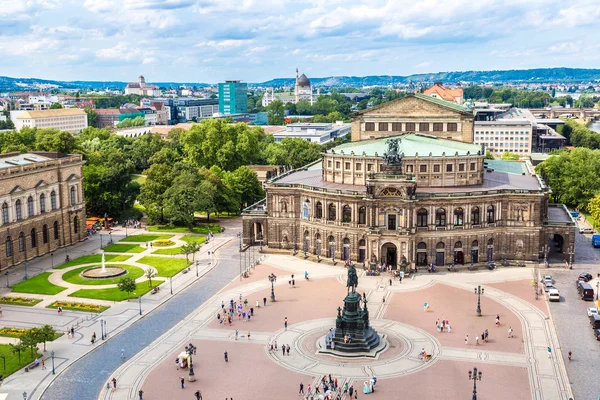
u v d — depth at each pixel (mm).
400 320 134500
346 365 112688
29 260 185125
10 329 129875
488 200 175625
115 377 108562
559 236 193625
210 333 128500
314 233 187375
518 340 123625
